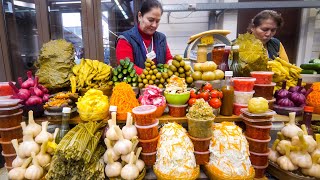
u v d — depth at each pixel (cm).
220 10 314
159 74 113
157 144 95
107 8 286
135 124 93
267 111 96
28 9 245
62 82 119
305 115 103
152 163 95
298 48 335
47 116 102
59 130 98
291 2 289
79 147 81
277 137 106
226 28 339
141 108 94
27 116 104
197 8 304
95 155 89
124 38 162
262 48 123
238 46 117
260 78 107
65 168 81
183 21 349
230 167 89
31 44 254
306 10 318
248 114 96
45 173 90
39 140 90
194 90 107
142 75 115
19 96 99
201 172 101
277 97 116
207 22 348
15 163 89
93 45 261
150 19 155
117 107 98
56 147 84
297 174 92
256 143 97
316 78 142
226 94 102
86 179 81
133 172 85
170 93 101
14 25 241
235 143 91
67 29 264
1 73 238
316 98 111
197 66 112
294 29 330
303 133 95
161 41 177
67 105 103
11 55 241
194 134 95
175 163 88
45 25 246
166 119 101
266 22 167
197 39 135
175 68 113
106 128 97
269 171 104
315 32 327
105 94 118
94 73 120
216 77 110
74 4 257
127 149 86
